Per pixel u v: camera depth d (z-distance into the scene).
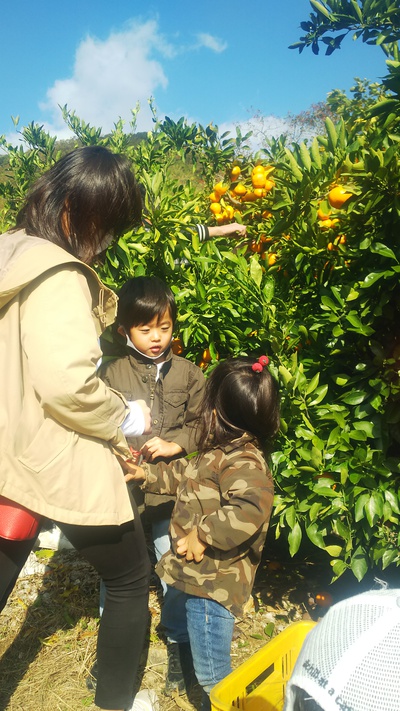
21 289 1.60
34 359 1.56
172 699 2.26
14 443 1.62
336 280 2.68
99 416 1.64
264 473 1.95
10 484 1.63
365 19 2.62
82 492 1.67
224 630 1.91
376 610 1.16
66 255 1.66
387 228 2.41
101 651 1.92
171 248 2.72
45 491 1.64
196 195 3.67
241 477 1.91
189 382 2.44
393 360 2.40
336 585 2.84
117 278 2.73
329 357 2.66
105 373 2.44
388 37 2.50
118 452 1.86
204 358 2.88
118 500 1.74
